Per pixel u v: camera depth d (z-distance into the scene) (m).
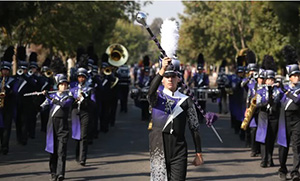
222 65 22.70
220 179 9.71
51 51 30.02
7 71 12.56
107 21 40.28
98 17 31.11
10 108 12.45
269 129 10.91
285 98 9.69
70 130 16.75
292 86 9.69
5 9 17.20
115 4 33.31
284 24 25.83
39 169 10.56
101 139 14.88
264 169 10.75
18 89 12.81
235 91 15.52
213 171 10.48
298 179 9.41
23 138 13.86
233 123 17.77
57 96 9.66
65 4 25.67
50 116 9.57
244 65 15.96
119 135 15.70
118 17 34.25
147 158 11.81
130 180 9.54
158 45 6.32
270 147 11.05
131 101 31.12
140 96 19.48
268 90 10.81
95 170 10.48
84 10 27.05
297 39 26.23
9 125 12.38
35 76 15.24
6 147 12.34
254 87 12.02
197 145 6.73
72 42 29.42
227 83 15.80
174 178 6.58
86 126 11.00
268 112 10.84
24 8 17.77
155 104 6.66
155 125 6.66
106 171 10.37
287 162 11.66
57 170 9.35
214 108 26.22
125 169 10.56
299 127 9.52
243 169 10.72
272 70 10.93
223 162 11.49
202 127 18.02
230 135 16.06
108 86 16.31
